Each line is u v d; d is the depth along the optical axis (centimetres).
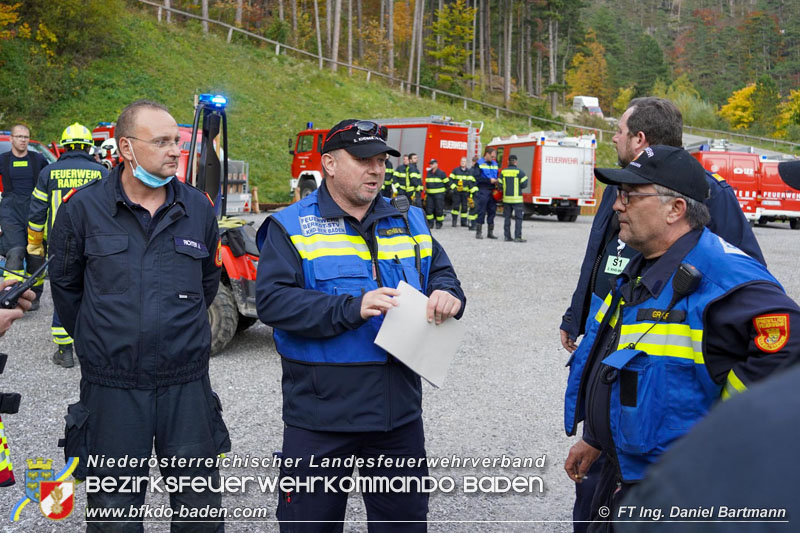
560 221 2381
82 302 278
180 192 288
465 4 6200
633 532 63
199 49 3506
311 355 258
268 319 259
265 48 3994
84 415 270
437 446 457
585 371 254
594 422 237
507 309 900
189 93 3028
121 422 268
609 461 248
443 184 1881
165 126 269
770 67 11612
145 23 3434
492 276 1141
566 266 1260
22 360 636
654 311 221
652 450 217
